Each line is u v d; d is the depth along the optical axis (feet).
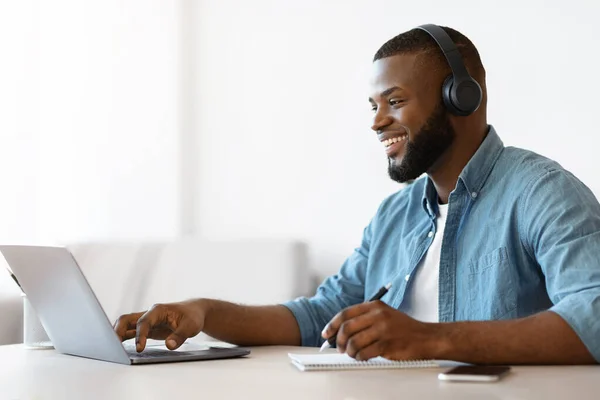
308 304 5.40
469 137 4.98
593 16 7.39
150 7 9.71
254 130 9.34
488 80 7.91
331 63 8.90
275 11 9.25
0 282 8.02
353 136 8.73
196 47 9.69
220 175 9.50
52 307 3.99
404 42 4.91
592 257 4.02
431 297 5.09
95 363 3.79
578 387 2.92
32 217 9.12
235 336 4.89
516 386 2.95
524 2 7.73
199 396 2.77
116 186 9.59
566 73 7.52
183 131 9.66
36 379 3.26
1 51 9.00
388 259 5.49
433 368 3.51
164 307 4.35
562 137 7.54
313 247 8.91
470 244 4.79
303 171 9.02
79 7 9.57
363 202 8.64
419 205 5.46
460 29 8.08
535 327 3.60
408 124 4.84
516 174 4.75
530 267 4.59
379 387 2.94
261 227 9.24
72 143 9.43
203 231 9.55
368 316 3.52
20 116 9.11
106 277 7.80
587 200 4.38
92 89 9.58
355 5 8.75
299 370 3.47
